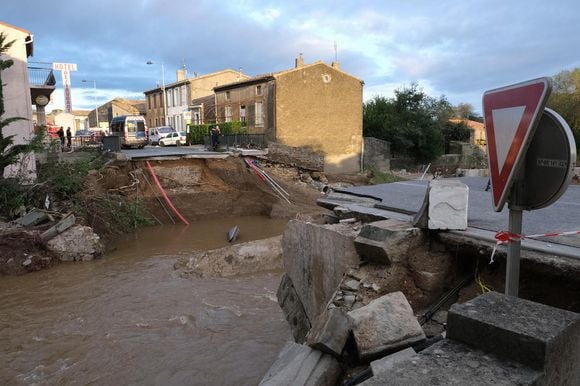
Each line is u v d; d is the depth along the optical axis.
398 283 4.52
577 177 15.94
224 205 24.86
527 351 2.04
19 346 9.48
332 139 36.91
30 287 13.41
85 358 8.91
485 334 2.20
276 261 14.33
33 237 15.80
